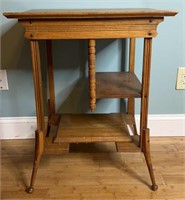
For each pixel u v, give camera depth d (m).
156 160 1.14
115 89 0.97
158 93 1.27
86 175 1.05
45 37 0.82
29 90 1.25
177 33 1.17
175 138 1.32
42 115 0.94
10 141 1.31
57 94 1.26
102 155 1.18
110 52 1.19
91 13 0.77
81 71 1.23
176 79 1.24
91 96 0.90
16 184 1.00
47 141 1.01
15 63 1.20
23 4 1.11
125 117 1.19
